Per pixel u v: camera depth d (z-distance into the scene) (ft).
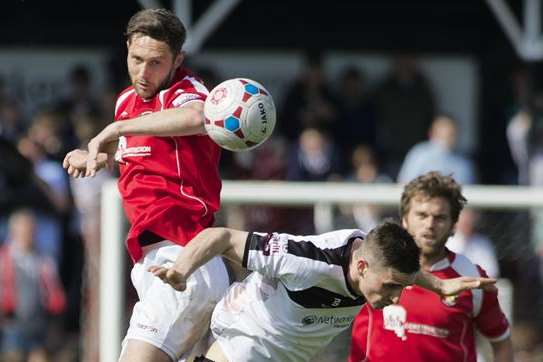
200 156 48.70
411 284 47.24
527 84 111.55
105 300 76.28
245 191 77.97
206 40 112.68
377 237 46.73
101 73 111.45
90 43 111.65
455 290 49.19
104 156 45.06
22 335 92.22
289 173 98.17
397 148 107.04
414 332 55.88
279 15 113.39
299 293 48.14
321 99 105.81
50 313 93.25
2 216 94.68
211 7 107.45
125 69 106.73
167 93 47.70
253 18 112.98
